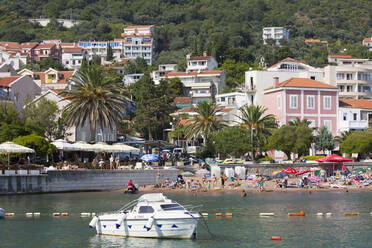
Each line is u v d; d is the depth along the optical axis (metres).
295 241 40.72
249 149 97.12
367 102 124.25
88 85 84.50
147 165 85.56
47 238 41.88
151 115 131.50
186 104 168.38
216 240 40.94
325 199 67.00
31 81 106.81
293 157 107.19
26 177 67.19
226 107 140.88
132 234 41.22
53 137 90.88
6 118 79.94
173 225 40.00
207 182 83.94
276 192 76.12
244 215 53.47
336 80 156.25
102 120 86.62
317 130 108.50
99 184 74.62
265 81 127.25
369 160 99.81
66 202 61.41
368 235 42.94
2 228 46.16
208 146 104.25
